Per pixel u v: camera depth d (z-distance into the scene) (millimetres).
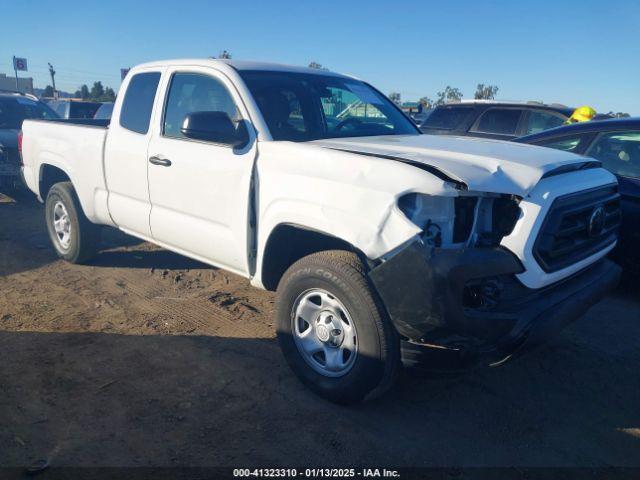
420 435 3086
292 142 3539
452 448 2982
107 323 4434
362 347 3043
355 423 3174
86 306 4777
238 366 3785
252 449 2924
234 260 3904
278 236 3580
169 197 4320
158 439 2982
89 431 3031
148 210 4578
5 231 7211
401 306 2814
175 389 3479
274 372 3721
